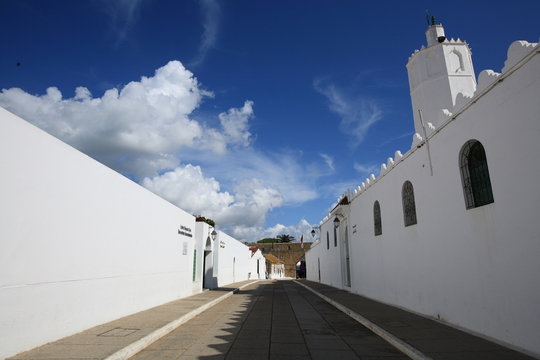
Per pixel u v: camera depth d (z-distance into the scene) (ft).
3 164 20.30
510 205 22.18
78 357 20.12
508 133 22.22
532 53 20.11
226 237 96.22
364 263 56.65
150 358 21.93
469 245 26.71
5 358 19.89
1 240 20.03
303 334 29.40
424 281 34.58
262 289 85.66
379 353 23.17
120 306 34.50
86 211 28.58
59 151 25.17
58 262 24.94
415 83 45.96
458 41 44.60
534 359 19.26
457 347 22.25
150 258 42.55
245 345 25.46
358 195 59.93
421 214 35.01
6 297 20.25
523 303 21.13
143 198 40.47
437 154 31.58
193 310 40.27
